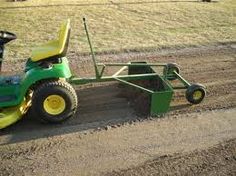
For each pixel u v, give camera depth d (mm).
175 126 3646
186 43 5918
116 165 3062
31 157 3154
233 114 3908
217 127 3652
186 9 7969
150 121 3723
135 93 4152
